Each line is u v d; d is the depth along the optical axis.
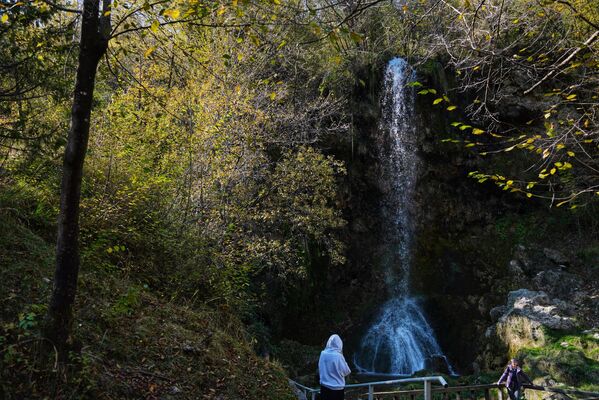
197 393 5.57
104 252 7.06
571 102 6.07
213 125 9.95
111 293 6.53
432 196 20.62
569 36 6.87
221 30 10.09
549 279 16.77
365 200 20.16
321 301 17.92
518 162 19.42
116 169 8.21
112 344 5.49
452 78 19.39
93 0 4.28
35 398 4.12
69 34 5.94
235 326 8.50
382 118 19.61
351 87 18.61
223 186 10.83
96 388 4.58
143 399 4.97
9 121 6.36
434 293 18.98
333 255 16.44
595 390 10.45
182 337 6.50
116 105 8.84
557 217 19.05
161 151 9.83
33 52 5.81
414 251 20.09
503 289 17.52
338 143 19.11
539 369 11.59
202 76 9.98
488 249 19.33
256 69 11.67
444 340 17.31
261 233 13.51
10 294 5.05
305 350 15.13
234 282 9.85
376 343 17.66
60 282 4.46
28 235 6.42
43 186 7.16
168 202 9.17
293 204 13.72
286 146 14.93
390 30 16.42
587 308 14.98
